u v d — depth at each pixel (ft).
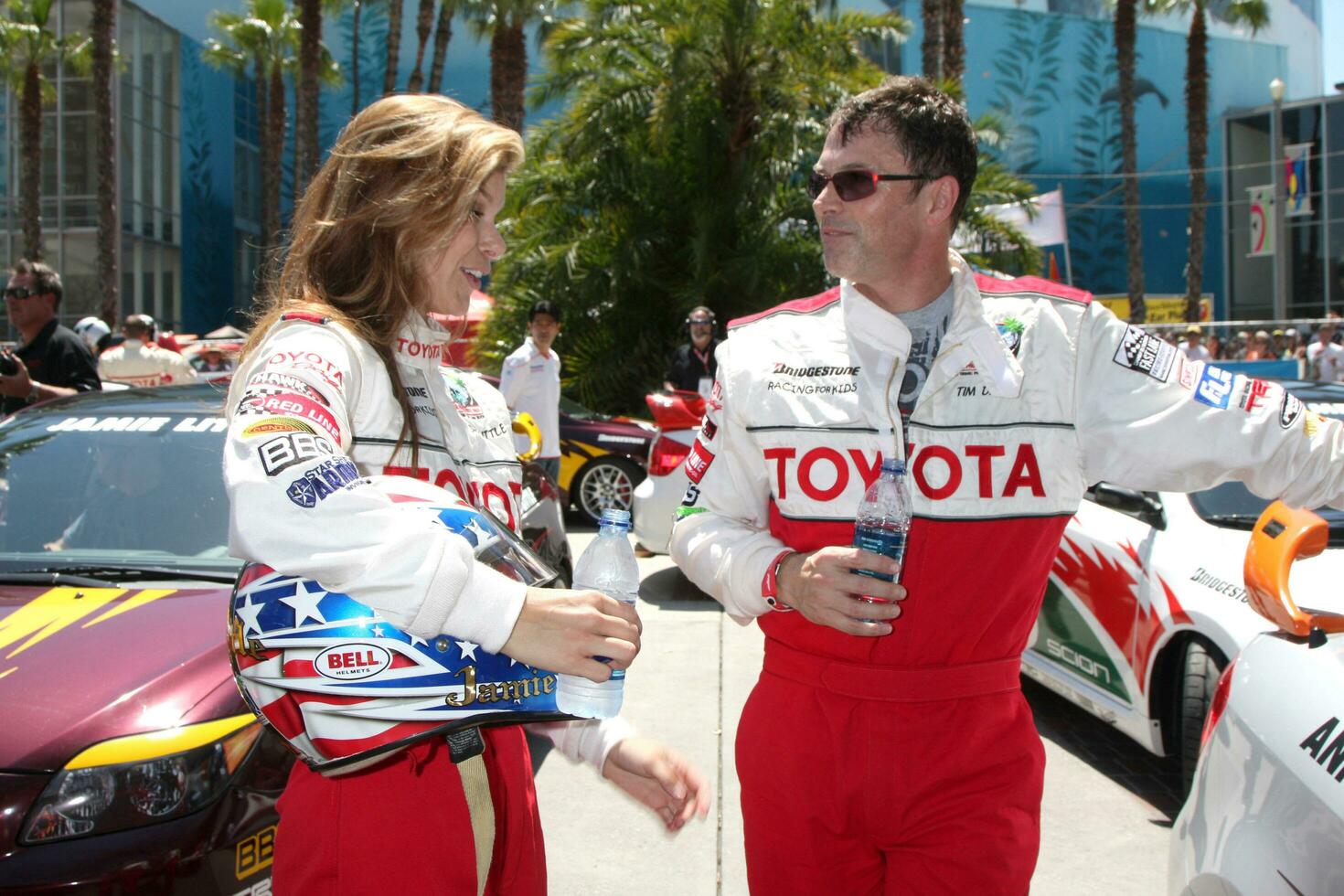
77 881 7.21
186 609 9.41
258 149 143.33
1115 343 6.04
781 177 44.45
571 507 32.60
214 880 7.74
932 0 58.03
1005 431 5.86
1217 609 11.80
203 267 128.06
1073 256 167.32
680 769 5.46
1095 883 11.07
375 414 4.59
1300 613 6.94
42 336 17.62
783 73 45.09
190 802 7.73
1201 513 13.50
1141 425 5.90
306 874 4.57
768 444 6.15
